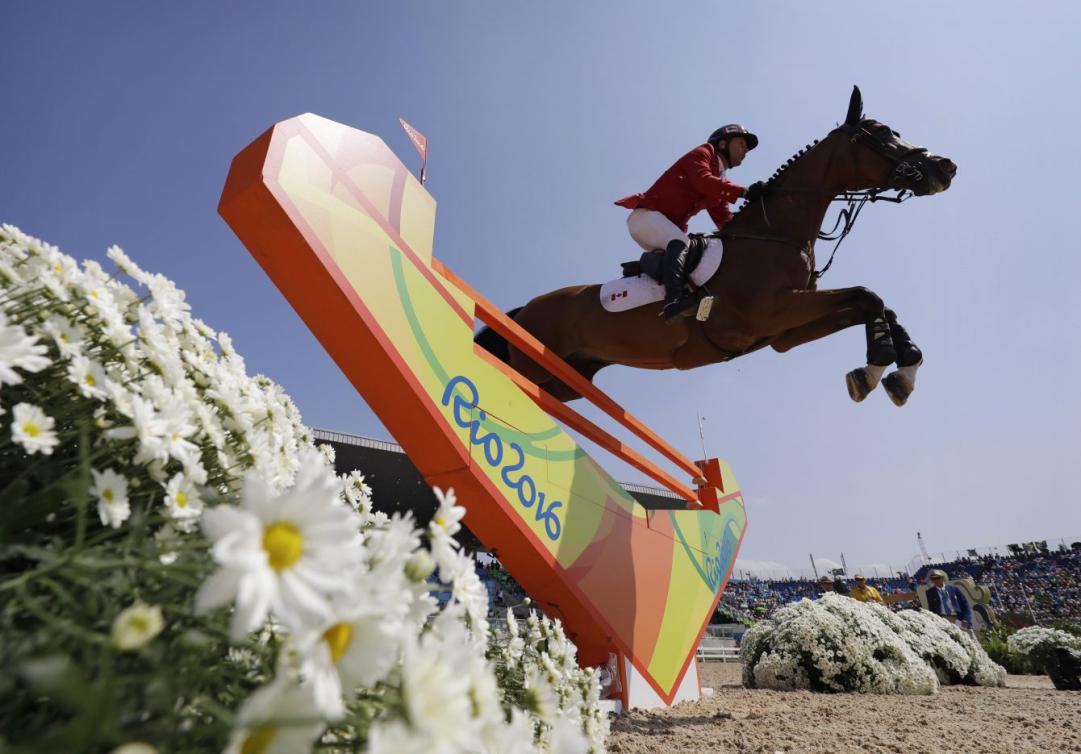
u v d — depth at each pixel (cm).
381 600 63
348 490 189
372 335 249
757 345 421
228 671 64
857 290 382
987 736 365
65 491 73
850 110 435
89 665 52
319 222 237
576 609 350
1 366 69
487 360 318
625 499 429
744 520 690
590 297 430
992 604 3500
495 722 69
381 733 51
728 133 458
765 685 700
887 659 654
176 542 73
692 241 408
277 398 182
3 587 54
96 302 100
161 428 84
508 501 308
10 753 41
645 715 415
